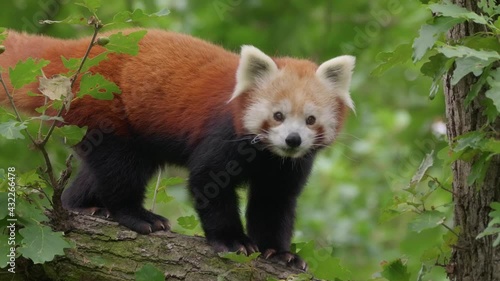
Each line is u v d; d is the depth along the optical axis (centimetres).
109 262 892
